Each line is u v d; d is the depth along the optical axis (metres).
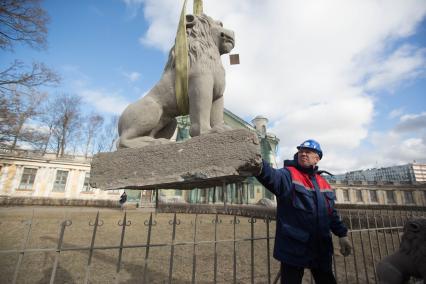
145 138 2.45
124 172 2.27
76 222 9.28
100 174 2.44
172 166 2.01
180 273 4.20
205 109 2.26
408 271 1.84
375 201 30.75
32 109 13.99
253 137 1.71
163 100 2.54
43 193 21.41
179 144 2.04
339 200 30.20
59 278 3.79
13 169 20.89
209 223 9.75
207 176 1.81
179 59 2.39
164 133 2.79
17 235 6.65
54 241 6.04
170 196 21.25
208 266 4.64
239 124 22.36
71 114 27.89
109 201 22.41
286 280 1.73
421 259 1.76
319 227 1.80
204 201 18.39
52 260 4.67
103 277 3.89
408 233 1.87
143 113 2.48
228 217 12.12
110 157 2.41
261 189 22.52
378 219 6.01
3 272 3.95
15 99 12.81
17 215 11.22
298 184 1.86
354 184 31.09
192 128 2.27
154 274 4.11
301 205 1.81
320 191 1.93
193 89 2.30
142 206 21.42
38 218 10.07
